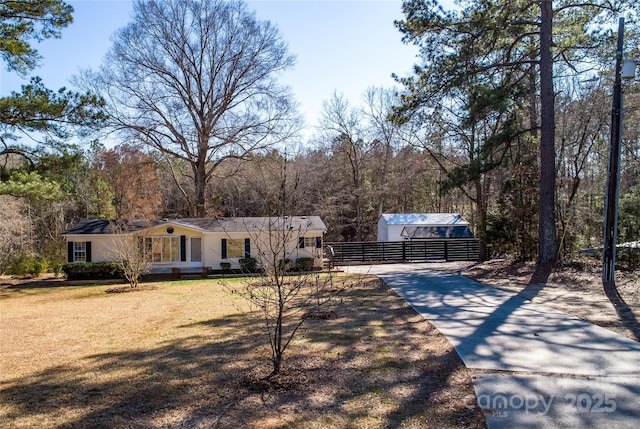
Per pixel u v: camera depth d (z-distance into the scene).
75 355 7.02
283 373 5.52
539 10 17.05
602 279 12.41
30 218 30.69
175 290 17.02
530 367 5.69
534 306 10.10
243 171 29.25
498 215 21.27
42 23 15.48
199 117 27.91
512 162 20.27
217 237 23.97
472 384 5.12
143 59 25.39
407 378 5.39
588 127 22.50
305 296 12.38
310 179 36.94
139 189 35.72
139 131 25.78
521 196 19.81
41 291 18.36
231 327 8.91
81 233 22.50
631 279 12.52
